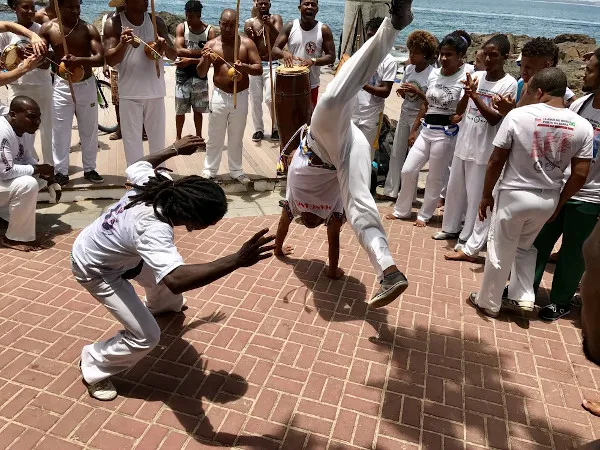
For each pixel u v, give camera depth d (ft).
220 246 17.39
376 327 13.62
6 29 16.83
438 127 18.48
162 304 13.03
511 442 10.36
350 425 10.50
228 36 20.04
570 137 12.20
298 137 15.23
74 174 21.18
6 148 15.38
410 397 11.34
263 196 21.68
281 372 11.79
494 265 13.60
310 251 17.35
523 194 12.77
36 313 13.21
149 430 10.05
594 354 5.29
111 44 18.57
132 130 19.94
